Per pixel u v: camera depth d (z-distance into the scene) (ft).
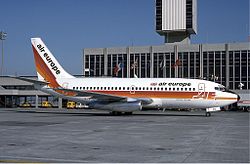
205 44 257.55
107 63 281.13
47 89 138.21
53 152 42.83
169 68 265.13
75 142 52.19
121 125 84.17
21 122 92.43
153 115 134.31
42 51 139.74
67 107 235.81
